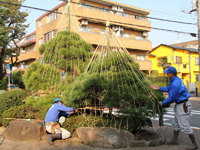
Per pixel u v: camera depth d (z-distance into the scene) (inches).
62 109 192.7
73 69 247.4
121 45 229.0
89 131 180.2
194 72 1240.2
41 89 232.7
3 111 251.0
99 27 834.2
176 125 180.4
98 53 241.9
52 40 263.3
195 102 668.7
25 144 186.2
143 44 956.0
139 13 989.8
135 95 178.1
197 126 292.5
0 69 832.9
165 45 1169.4
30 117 227.9
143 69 973.2
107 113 200.5
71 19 284.0
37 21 1012.5
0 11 679.7
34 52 1062.4
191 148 165.0
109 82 182.4
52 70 241.6
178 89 167.8
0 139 205.0
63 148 172.4
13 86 884.0
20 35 868.6
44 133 204.4
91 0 813.2
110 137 170.9
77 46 251.9
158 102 181.8
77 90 179.0
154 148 169.6
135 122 183.0
